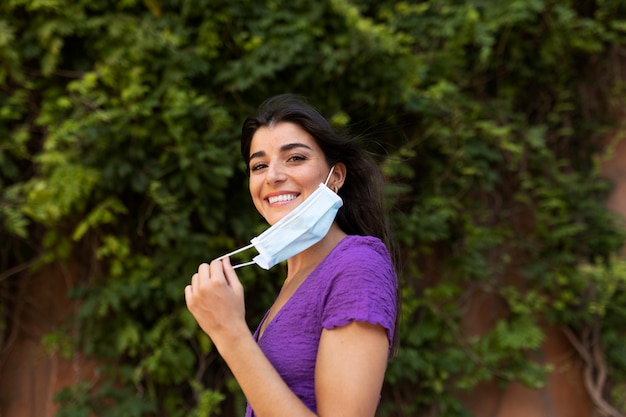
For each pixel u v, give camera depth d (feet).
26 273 10.46
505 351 11.84
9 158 10.14
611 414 12.07
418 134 12.00
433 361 11.53
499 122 12.90
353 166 5.42
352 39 10.88
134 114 9.87
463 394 12.05
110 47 10.29
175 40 10.29
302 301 4.39
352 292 4.11
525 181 12.76
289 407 3.83
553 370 12.50
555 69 13.38
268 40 10.78
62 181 9.54
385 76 11.17
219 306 4.12
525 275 12.50
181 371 10.14
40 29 10.15
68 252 10.28
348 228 5.71
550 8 12.87
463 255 12.17
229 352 4.03
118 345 10.01
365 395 3.82
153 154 10.24
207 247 10.38
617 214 12.85
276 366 4.30
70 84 9.89
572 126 13.56
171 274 10.21
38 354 10.31
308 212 4.64
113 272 10.12
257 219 10.57
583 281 12.26
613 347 12.39
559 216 12.75
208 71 10.68
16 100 10.18
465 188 12.25
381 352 4.00
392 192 10.66
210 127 10.15
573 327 12.59
